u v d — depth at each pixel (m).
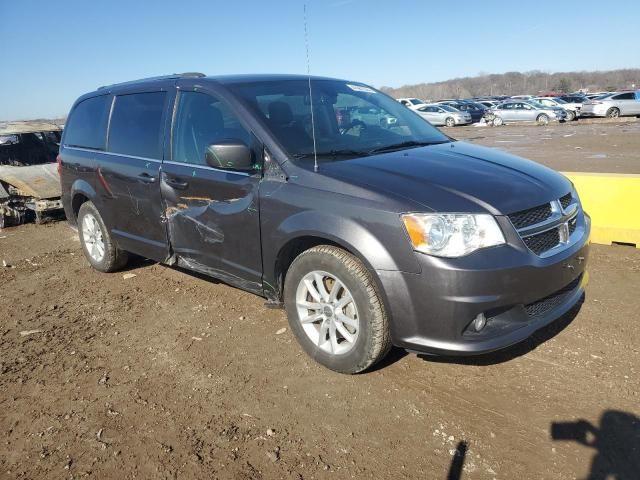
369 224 3.07
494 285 2.88
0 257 6.97
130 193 4.79
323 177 3.34
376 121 4.33
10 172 8.95
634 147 16.70
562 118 30.84
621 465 2.59
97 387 3.51
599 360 3.49
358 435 2.90
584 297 4.46
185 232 4.28
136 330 4.35
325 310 3.47
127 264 5.83
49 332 4.40
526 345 3.73
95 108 5.49
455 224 2.90
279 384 3.43
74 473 2.73
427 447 2.79
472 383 3.32
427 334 3.00
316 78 4.63
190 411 3.20
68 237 7.99
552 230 3.26
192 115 4.24
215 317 4.49
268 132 3.66
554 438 2.80
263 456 2.78
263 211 3.59
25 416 3.23
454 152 3.89
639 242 5.55
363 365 3.30
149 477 2.68
